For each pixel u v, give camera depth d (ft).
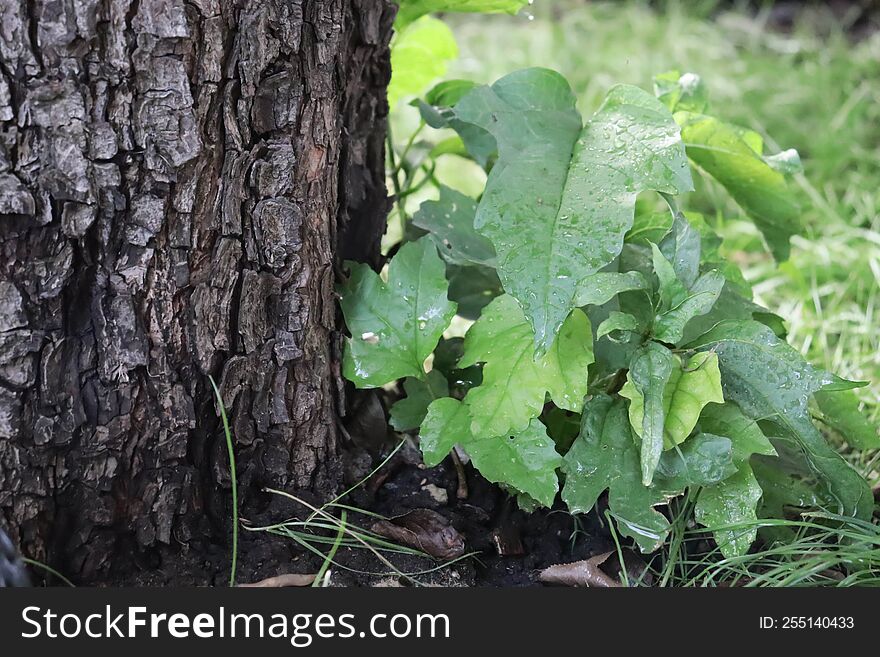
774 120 11.66
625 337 4.31
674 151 4.35
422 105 5.31
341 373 4.72
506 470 4.38
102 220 3.95
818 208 9.37
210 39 3.91
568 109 4.88
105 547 4.23
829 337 7.33
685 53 13.76
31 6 3.63
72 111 3.77
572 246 4.18
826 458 4.40
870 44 13.82
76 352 4.05
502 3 5.31
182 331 4.21
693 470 4.23
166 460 4.32
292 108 4.15
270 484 4.64
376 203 5.22
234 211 4.15
